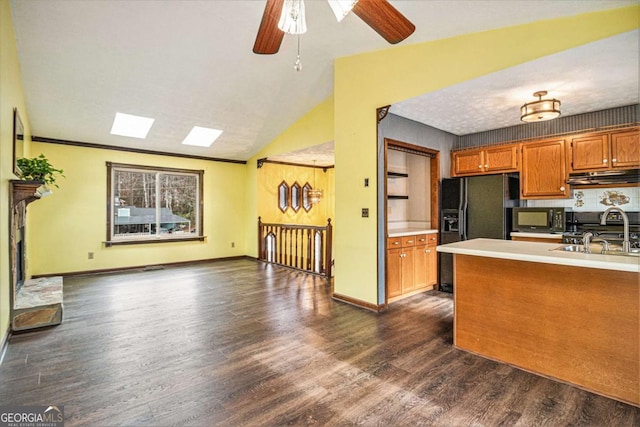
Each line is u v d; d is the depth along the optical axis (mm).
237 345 2799
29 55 3438
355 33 3328
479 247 2662
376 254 3725
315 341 2883
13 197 3047
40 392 2076
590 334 2105
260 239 7234
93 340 2898
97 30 3176
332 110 5180
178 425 1769
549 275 2270
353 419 1817
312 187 8406
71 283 5035
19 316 3062
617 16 2277
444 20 2768
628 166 3564
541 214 4043
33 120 4781
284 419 1819
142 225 6328
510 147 4430
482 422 1790
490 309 2555
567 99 3498
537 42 2619
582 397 2029
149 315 3574
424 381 2219
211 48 3605
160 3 2869
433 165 4734
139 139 5801
